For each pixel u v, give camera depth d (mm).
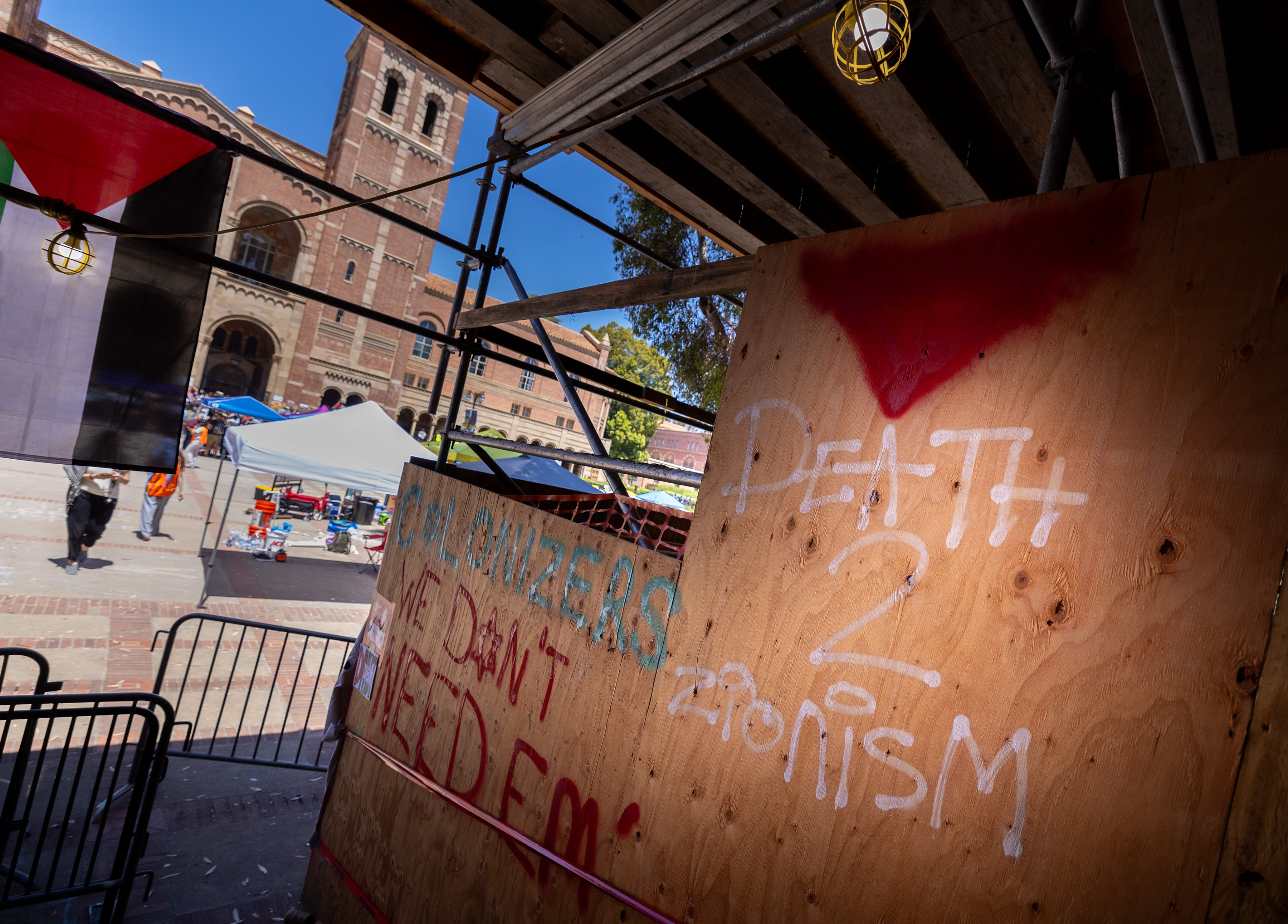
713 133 3693
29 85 2795
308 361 40438
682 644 2189
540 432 54750
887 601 1729
